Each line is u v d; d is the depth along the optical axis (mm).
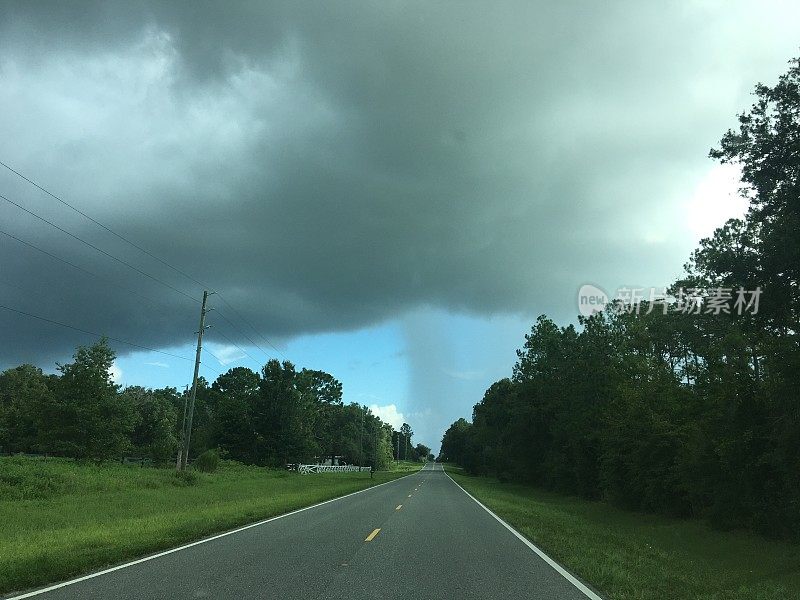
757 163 18547
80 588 8320
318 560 11047
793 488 16312
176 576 9289
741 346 19188
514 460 65625
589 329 42312
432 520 19719
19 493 22188
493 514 22969
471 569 10422
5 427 62438
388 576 9586
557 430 46969
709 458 19484
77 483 25203
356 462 130750
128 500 23016
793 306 18281
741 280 18750
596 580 9445
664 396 26766
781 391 16703
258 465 74812
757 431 17766
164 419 75312
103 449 43344
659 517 24984
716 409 19516
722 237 26797
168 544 12805
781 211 18406
